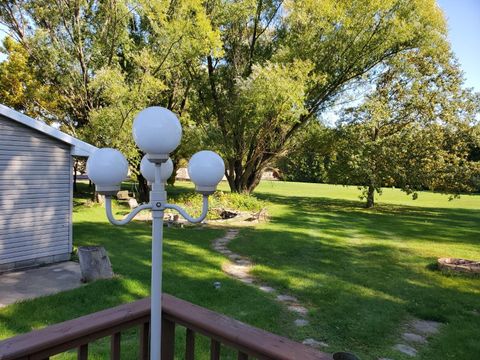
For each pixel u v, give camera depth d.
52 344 1.28
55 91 11.83
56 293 4.60
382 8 12.41
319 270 6.09
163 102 14.19
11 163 5.67
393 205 17.36
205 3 12.83
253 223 10.78
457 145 14.76
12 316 3.88
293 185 31.50
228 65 14.73
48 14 10.70
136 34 13.20
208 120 15.27
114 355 1.48
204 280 5.24
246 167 15.82
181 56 11.62
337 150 15.78
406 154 14.62
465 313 4.45
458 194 14.73
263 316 4.05
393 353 3.42
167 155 1.42
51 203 6.17
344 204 17.23
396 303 4.70
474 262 6.48
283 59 13.46
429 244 8.47
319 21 12.93
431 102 15.12
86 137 10.69
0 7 10.41
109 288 4.71
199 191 1.52
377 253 7.44
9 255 5.66
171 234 8.60
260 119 12.80
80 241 7.61
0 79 13.27
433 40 13.79
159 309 1.44
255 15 14.03
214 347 1.42
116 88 10.10
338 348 3.48
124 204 13.77
